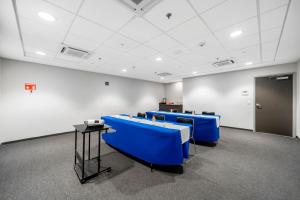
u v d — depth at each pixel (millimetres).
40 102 4457
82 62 4332
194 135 3820
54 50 3270
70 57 3811
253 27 2262
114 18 2010
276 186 1972
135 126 2688
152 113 5242
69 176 2209
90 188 1920
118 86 6797
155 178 2168
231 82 5777
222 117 6059
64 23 2127
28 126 4230
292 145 3699
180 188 1928
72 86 5188
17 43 2842
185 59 4016
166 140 2268
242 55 3680
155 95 8914
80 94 5410
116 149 3404
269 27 2256
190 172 2342
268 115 4945
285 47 3119
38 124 4414
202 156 2990
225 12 1880
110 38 2645
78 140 4152
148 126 2590
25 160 2781
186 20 2068
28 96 4234
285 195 1790
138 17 1988
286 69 4535
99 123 2254
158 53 3498
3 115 3818
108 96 6371
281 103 4699
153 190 1885
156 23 2145
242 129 5500
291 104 4520
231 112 5797
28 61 4199
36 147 3549
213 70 5547
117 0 1644
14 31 2332
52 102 4703
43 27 2236
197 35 2537
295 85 4422
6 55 3607
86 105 5590
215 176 2227
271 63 4516
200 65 4711
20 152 3207
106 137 3615
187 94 7316
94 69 5328
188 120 3404
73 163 2652
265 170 2412
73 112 5207
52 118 4703
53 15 1922
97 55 3645
